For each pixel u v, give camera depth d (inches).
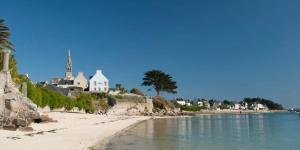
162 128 2539.4
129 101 5482.3
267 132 2235.5
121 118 3789.4
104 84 5959.6
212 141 1589.6
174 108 7057.1
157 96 6850.4
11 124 1533.0
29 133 1427.2
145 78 7022.6
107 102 5032.0
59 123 2201.0
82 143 1266.0
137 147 1294.3
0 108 1658.5
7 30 2524.6
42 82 5703.7
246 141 1621.6
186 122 3690.9
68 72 7012.8
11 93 1811.0
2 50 2432.3
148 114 5561.0
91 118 3159.5
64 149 1042.1
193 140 1620.3
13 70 2822.3
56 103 3474.4
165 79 6973.4
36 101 2800.2
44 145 1093.1
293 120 4621.1
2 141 1095.0
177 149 1258.0
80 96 4510.3
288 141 1637.6
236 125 3137.3
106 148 1213.7
